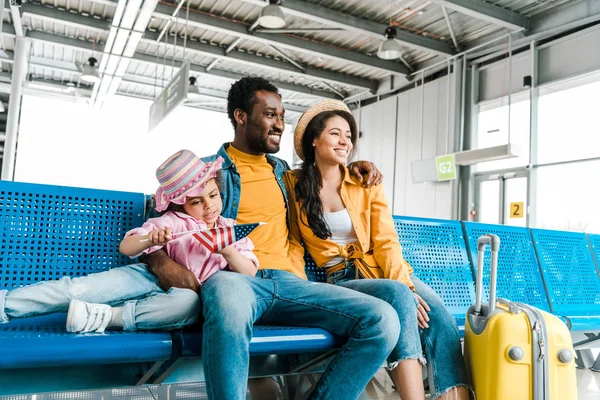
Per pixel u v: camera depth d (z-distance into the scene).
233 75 12.40
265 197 1.99
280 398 2.28
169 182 1.70
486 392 1.61
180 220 1.71
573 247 3.05
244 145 2.06
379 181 2.08
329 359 1.74
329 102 2.12
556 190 8.38
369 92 12.70
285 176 2.13
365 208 2.06
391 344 1.56
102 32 10.30
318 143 2.04
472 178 9.84
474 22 9.13
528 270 2.82
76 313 1.40
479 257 1.73
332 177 2.08
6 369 1.42
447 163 9.00
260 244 1.89
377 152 12.48
